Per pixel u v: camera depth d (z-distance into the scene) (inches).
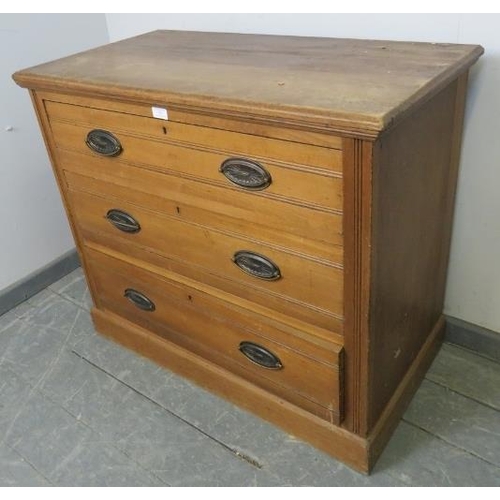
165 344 56.2
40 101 48.5
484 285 53.9
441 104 40.6
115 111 43.3
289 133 34.5
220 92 36.9
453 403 51.6
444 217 49.1
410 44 45.1
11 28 59.7
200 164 40.7
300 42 48.9
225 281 45.8
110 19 67.1
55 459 49.4
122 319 59.9
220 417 52.0
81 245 57.2
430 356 54.9
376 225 35.2
